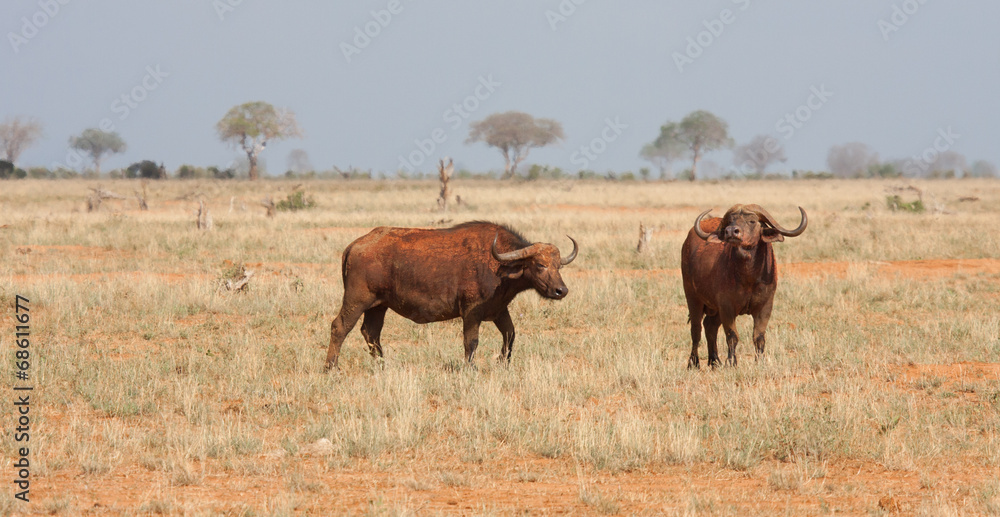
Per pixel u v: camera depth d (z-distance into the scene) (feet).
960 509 77.92
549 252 133.90
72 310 182.70
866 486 85.35
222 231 359.46
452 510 77.56
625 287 219.00
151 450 95.61
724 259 135.54
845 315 192.13
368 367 139.23
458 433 102.32
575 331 179.83
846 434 98.68
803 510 78.07
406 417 103.24
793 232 128.98
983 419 107.65
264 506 76.28
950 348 153.69
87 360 139.64
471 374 127.95
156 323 176.76
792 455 95.45
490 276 134.72
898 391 122.01
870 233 350.64
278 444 98.07
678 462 92.79
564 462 93.40
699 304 147.02
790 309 200.75
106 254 293.84
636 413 110.73
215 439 96.32
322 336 169.17
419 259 135.74
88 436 100.53
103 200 622.13
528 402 117.19
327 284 224.74
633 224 416.87
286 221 417.28
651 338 165.99
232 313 193.36
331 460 91.30
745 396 116.06
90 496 80.84
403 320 186.50
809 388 123.85
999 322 175.11
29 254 286.46
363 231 370.12
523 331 178.19
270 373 137.08
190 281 214.48
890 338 160.97
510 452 96.53
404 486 84.69
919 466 91.30
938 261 275.59
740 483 86.94
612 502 78.02
